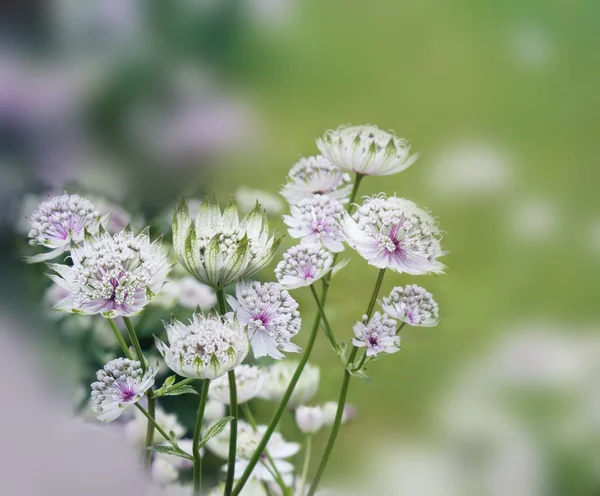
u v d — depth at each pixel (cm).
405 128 141
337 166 47
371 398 75
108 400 43
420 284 91
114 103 100
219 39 133
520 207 119
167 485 51
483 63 152
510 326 92
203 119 105
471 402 68
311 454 62
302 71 150
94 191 76
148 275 43
